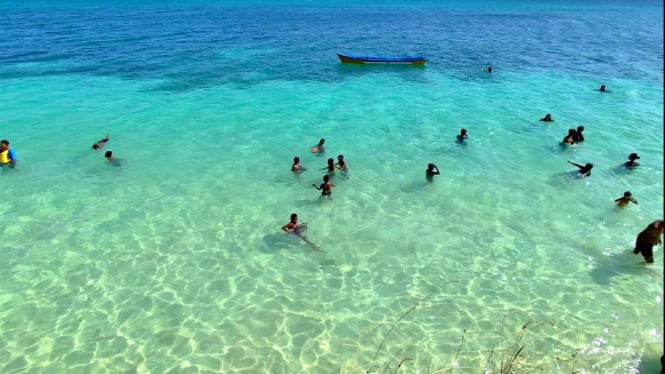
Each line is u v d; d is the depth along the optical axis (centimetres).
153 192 1584
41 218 1418
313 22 6431
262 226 1402
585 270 1202
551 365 934
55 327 1022
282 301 1109
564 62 3738
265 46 4312
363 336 1012
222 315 1065
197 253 1276
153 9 8181
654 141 2025
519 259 1252
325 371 929
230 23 6125
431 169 1664
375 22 6569
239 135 2075
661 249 1265
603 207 1494
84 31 5025
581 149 1934
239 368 934
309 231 1375
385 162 1816
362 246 1311
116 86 2828
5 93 2628
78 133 2064
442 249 1297
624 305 1079
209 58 3697
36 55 3644
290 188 1619
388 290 1147
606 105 2545
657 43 4847
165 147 1936
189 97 2634
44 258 1240
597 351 961
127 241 1320
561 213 1462
